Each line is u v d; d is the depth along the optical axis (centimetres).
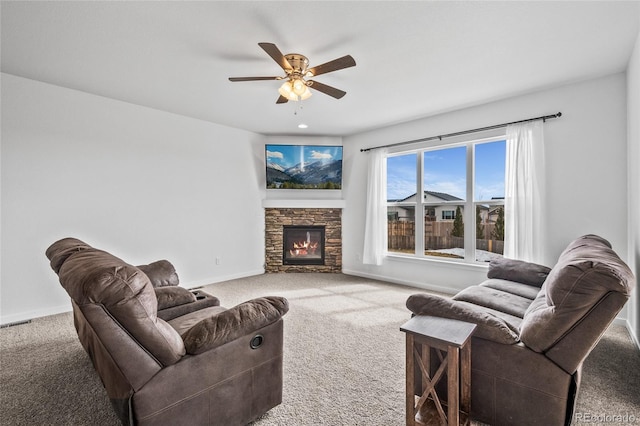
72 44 252
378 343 261
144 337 122
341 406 178
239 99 378
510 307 223
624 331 282
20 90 317
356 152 539
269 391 169
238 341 154
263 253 562
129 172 395
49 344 261
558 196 332
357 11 207
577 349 136
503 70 294
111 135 379
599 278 129
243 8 204
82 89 349
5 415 172
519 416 150
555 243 334
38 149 328
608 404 178
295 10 206
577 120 321
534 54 264
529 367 146
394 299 388
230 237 509
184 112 431
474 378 161
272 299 177
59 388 197
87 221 362
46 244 333
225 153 502
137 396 123
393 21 218
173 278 273
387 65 284
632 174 271
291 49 254
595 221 313
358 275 532
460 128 409
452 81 319
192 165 459
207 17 214
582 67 288
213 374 145
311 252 573
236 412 154
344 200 554
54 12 209
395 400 183
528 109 352
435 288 438
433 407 164
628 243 294
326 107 403
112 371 142
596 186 312
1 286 308
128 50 261
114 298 113
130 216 397
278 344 173
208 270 480
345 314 332
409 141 461
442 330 146
